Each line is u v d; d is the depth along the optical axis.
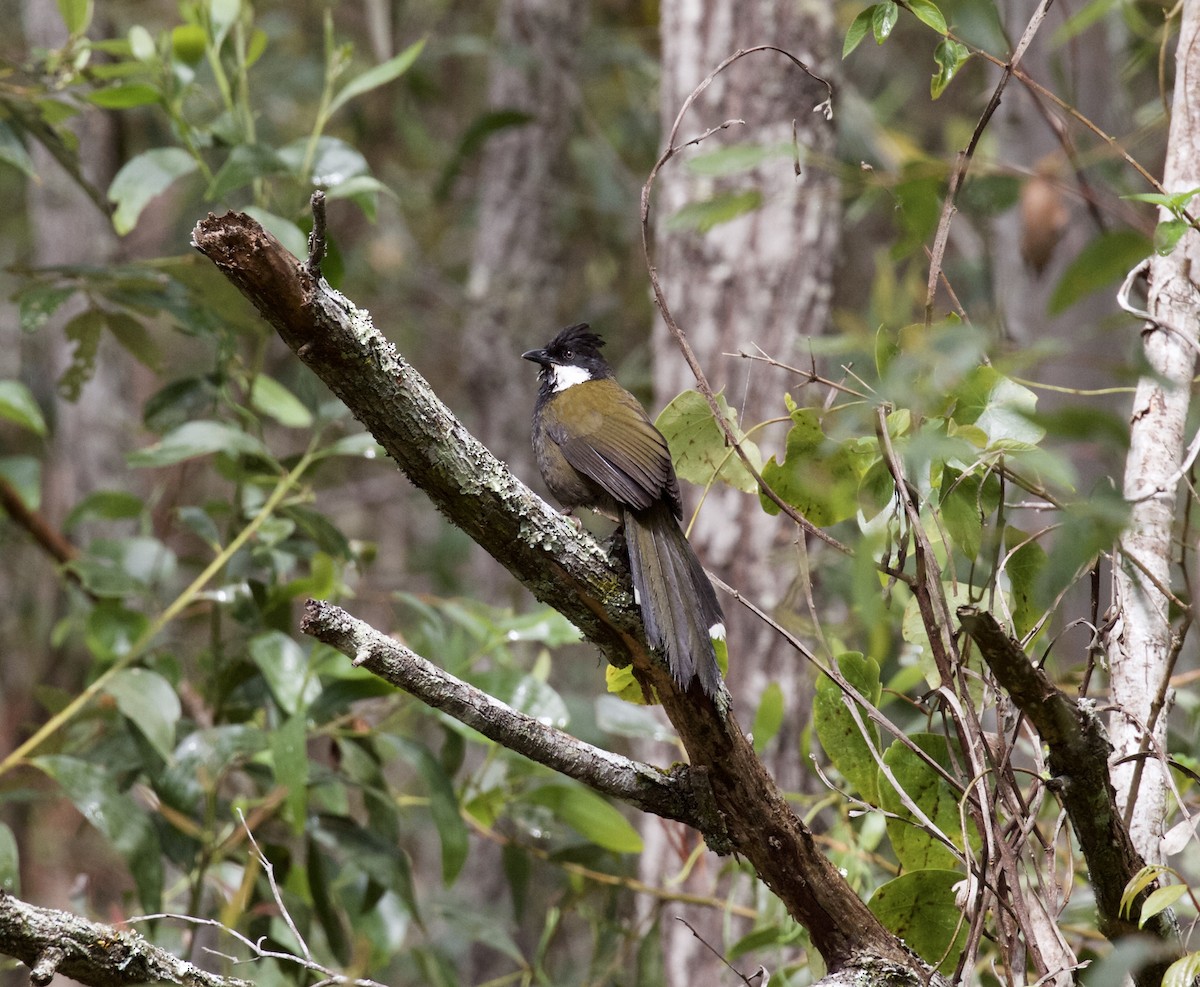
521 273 18.34
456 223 22.06
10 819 15.11
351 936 10.85
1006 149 10.80
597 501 9.44
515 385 18.03
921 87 20.20
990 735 7.42
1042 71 10.59
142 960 5.43
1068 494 7.34
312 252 5.21
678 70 11.73
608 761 6.15
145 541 10.61
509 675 9.39
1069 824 7.03
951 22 7.84
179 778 9.29
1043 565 7.07
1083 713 5.27
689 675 6.05
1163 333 6.86
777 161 11.23
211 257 5.14
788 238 11.23
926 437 5.33
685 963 10.59
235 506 10.57
